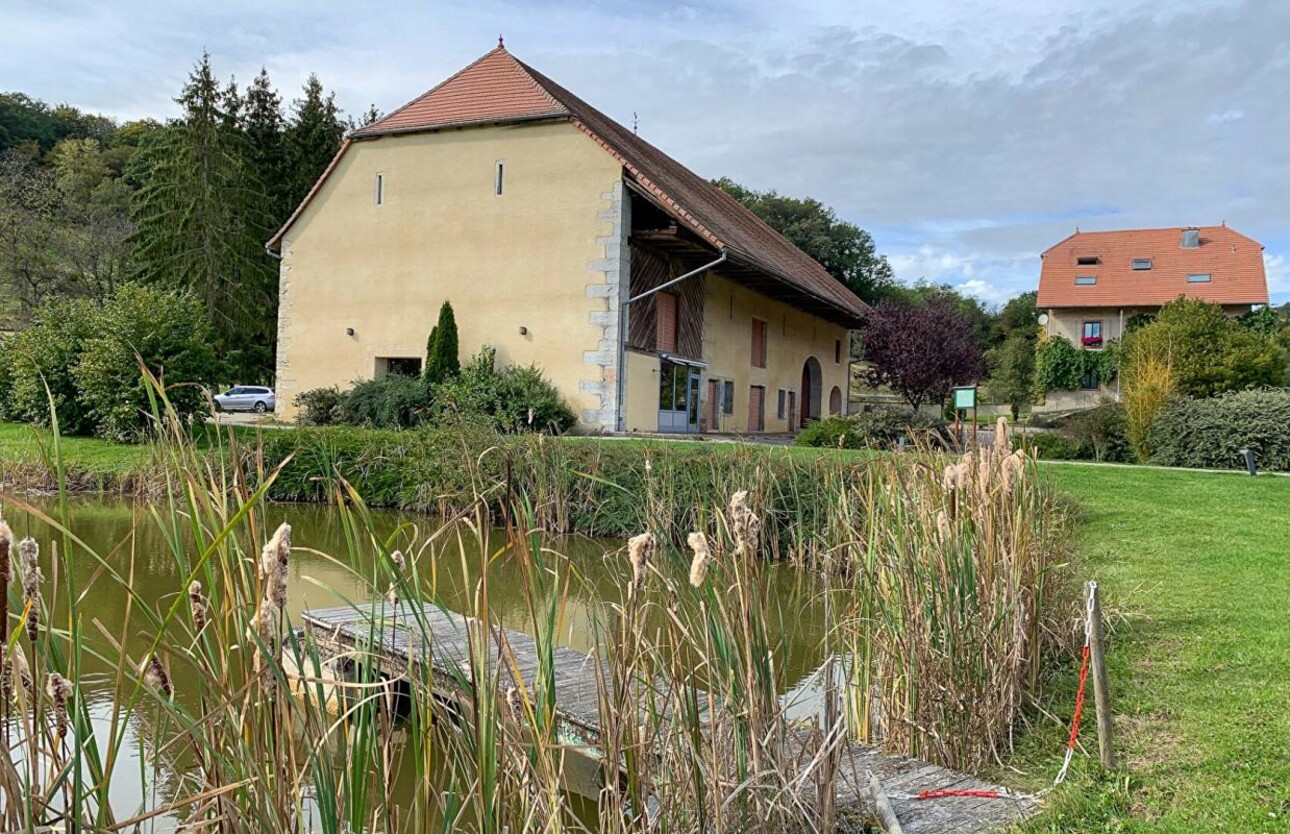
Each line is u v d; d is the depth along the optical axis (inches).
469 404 705.0
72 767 66.2
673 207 753.0
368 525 85.0
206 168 1332.4
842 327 1354.6
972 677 158.1
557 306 785.6
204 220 1323.8
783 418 1128.2
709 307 928.3
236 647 75.2
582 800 135.8
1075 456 771.4
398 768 94.1
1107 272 1604.3
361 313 868.0
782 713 111.1
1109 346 1530.5
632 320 788.0
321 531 460.4
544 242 792.9
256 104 1578.5
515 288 802.2
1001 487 183.2
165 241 1323.8
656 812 104.3
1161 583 261.1
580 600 256.1
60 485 65.7
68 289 1300.4
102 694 151.3
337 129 1614.2
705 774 104.2
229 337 1330.0
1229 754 146.7
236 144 1398.9
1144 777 141.3
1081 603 221.5
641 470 434.9
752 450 436.8
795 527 377.1
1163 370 723.4
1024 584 179.9
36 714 64.6
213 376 696.4
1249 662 189.3
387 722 85.9
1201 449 644.1
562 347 781.9
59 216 1341.0
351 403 791.7
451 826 86.4
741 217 1206.9
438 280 834.8
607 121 1004.6
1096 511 402.3
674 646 104.0
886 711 163.0
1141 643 207.2
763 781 105.8
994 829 127.6
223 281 1338.6
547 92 814.5
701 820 103.5
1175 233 1633.9
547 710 89.0
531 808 88.4
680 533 382.3
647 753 100.4
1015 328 2532.0
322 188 890.1
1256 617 222.4
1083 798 135.1
